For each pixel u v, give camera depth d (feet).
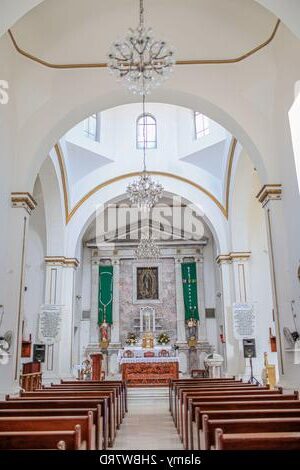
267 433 9.59
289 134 23.80
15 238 24.81
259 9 22.61
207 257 57.67
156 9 23.25
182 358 54.19
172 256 58.03
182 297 56.49
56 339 36.17
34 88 26.40
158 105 48.78
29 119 26.45
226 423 10.41
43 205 43.45
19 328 24.08
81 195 45.73
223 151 42.98
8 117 24.80
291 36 22.17
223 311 42.78
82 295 56.54
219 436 8.64
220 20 23.82
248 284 41.24
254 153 26.99
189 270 57.21
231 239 42.04
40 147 26.40
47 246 42.09
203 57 26.37
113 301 56.39
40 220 43.55
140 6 21.13
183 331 55.16
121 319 56.08
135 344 52.39
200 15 23.62
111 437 19.27
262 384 36.73
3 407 15.64
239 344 40.98
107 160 46.29
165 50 21.58
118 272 57.57
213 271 57.21
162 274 57.57
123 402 28.86
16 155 26.02
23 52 24.76
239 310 37.63
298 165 22.58
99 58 26.27
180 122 47.47
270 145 26.27
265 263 42.86
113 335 55.11
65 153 41.75
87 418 11.47
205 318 55.62
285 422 10.40
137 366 44.34
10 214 25.18
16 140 26.16
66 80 26.81
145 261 57.88
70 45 25.18
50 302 40.88
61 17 23.20
